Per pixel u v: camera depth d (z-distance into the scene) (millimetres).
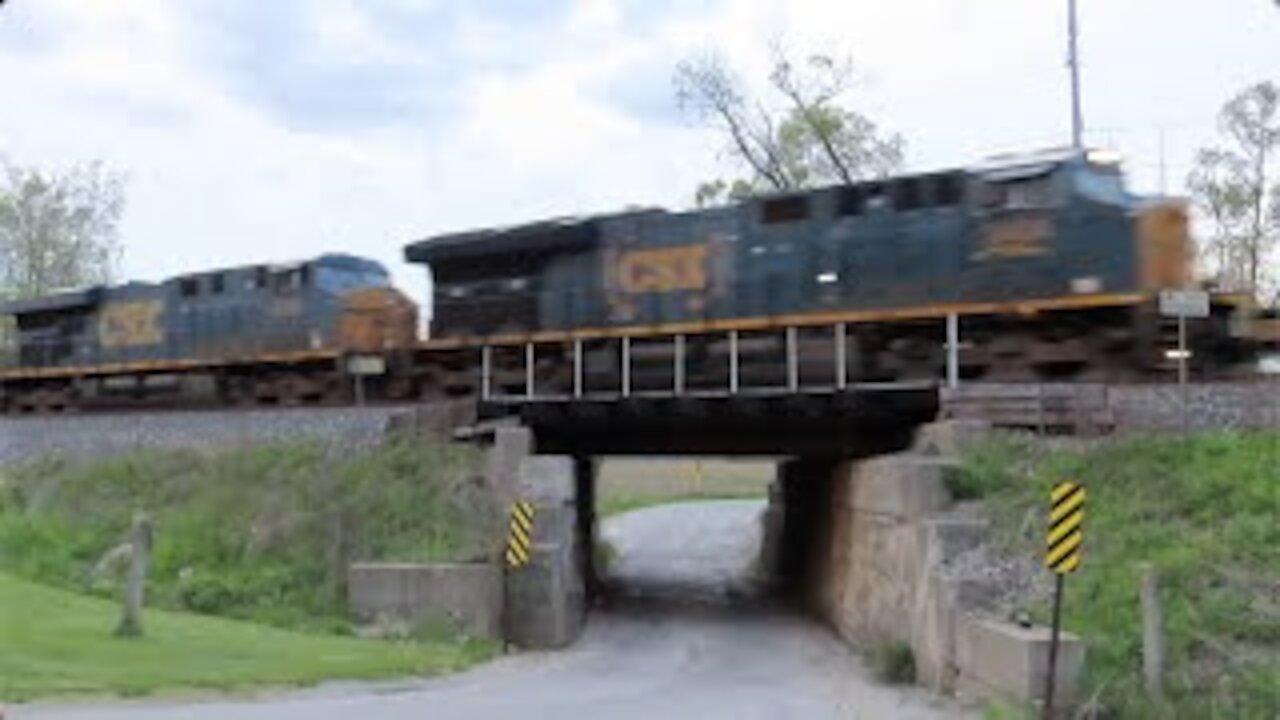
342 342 37406
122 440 37875
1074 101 43156
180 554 29266
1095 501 21125
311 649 22234
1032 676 16547
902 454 26719
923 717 17766
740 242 30969
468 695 18844
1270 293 49906
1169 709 15211
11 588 26188
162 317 42406
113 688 16281
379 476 30578
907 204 28531
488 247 35031
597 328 32969
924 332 28094
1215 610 16938
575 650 27594
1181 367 23203
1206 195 51312
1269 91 51219
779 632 31141
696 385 31406
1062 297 25828
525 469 30125
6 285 77000
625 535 60094
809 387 29422
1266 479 19875
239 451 33875
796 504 41125
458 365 35688
